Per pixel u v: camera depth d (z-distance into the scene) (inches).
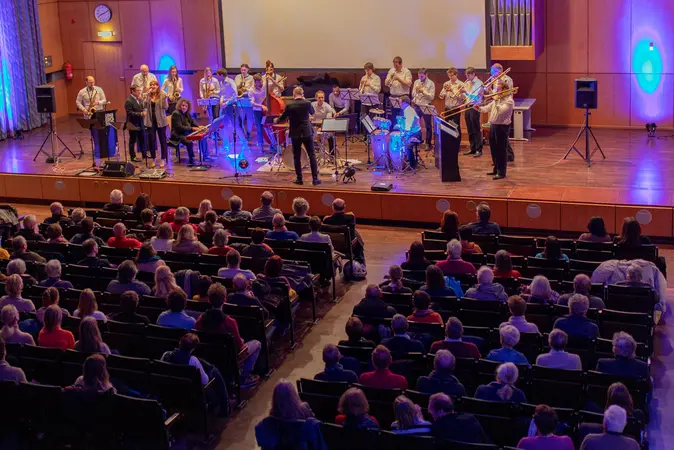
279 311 370.6
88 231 421.1
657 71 679.7
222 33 758.5
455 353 282.4
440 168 568.4
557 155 617.9
